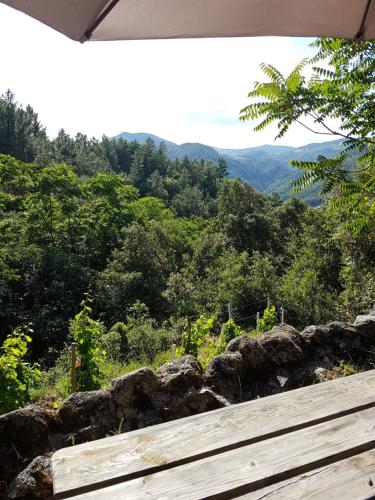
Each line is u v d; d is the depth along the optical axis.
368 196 2.73
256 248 36.44
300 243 26.06
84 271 26.73
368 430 1.18
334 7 1.28
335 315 12.03
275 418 1.23
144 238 28.75
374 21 1.37
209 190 88.06
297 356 2.74
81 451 1.09
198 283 25.47
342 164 2.69
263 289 20.62
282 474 0.99
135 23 1.13
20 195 32.84
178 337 12.72
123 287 25.38
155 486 0.96
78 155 63.09
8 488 1.75
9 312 22.75
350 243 10.80
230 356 2.53
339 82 2.53
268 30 1.34
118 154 89.44
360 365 2.88
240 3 1.17
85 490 0.95
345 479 0.97
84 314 4.91
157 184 69.88
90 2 0.98
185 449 1.09
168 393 2.27
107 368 6.58
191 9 1.14
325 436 1.15
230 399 2.38
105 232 31.62
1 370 3.43
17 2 0.93
